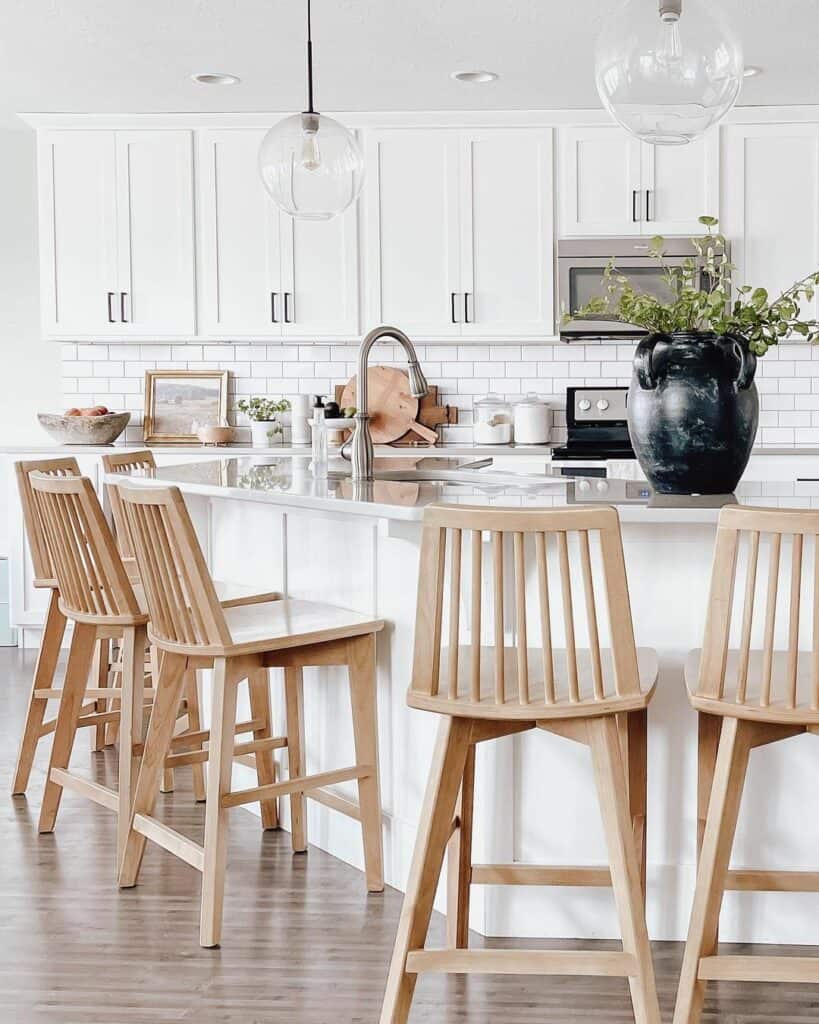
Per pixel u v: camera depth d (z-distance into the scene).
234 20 4.47
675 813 2.68
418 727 2.94
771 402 6.11
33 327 6.49
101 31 4.60
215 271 5.92
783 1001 2.42
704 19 2.40
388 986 2.16
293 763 3.23
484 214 5.83
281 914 2.85
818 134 5.68
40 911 2.88
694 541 2.66
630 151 5.75
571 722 2.14
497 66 5.07
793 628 2.02
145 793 2.94
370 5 4.31
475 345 6.21
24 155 6.42
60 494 3.09
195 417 6.30
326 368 6.31
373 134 5.83
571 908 2.71
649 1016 2.08
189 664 2.91
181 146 5.88
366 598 3.11
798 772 2.61
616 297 5.73
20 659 5.75
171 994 2.45
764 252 5.73
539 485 3.33
